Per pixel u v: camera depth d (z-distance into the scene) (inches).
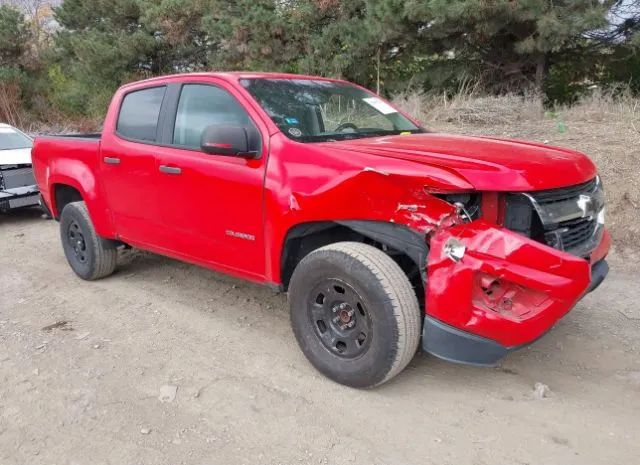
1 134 360.2
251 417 124.7
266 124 148.1
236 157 150.7
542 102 421.7
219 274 220.1
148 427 121.9
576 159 136.3
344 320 131.8
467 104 393.4
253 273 153.6
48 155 222.8
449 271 114.0
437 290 115.3
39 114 729.6
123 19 681.6
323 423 121.8
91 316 183.0
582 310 175.5
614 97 409.4
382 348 123.1
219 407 129.0
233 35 512.4
